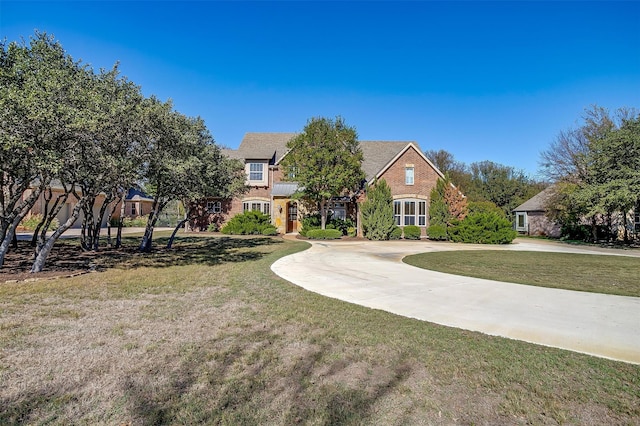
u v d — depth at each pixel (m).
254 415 3.17
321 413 3.21
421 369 4.14
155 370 4.01
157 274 10.09
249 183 30.19
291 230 30.05
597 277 10.93
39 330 5.22
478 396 3.55
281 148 32.66
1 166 8.76
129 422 3.03
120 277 9.50
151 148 10.61
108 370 3.98
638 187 20.62
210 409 3.25
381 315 6.38
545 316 6.44
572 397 3.53
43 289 7.84
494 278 10.49
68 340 4.85
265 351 4.61
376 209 25.16
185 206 18.00
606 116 29.28
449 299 7.74
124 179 10.00
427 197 27.53
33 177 9.72
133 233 28.81
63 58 10.50
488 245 23.30
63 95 8.26
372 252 17.56
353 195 27.59
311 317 6.16
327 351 4.65
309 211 27.67
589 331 5.60
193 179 13.79
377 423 3.08
